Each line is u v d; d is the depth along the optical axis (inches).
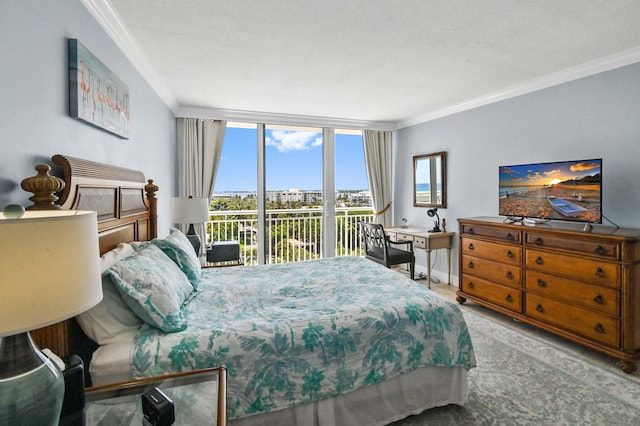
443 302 74.3
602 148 108.3
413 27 85.0
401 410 68.5
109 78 76.6
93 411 42.3
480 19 81.1
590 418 70.1
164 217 138.5
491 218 139.6
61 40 57.3
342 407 63.1
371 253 171.0
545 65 111.2
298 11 77.1
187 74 118.0
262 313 67.8
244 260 196.2
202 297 77.5
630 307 86.8
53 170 54.3
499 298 124.5
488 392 79.7
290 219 205.3
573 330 100.0
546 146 125.2
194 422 39.4
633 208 101.3
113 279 55.7
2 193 43.1
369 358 64.2
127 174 83.0
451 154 168.6
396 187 209.8
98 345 59.7
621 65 102.8
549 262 106.4
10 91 44.6
